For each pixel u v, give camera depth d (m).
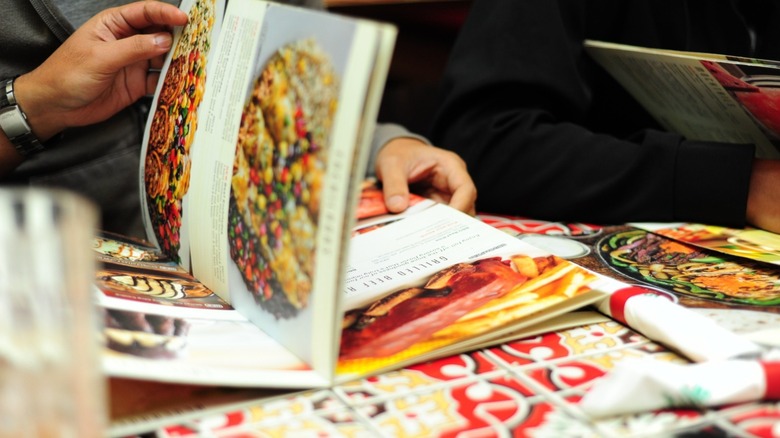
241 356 0.52
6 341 0.33
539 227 0.93
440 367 0.54
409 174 0.95
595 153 0.93
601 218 0.93
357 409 0.48
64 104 0.86
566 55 1.05
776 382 0.47
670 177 0.89
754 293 0.67
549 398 0.49
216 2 0.71
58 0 0.98
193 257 0.70
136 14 0.81
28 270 0.33
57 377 0.34
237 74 0.62
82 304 0.34
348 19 0.48
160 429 0.45
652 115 1.11
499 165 0.99
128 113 1.02
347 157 0.46
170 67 0.80
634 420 0.46
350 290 0.65
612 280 0.65
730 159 0.87
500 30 1.05
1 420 0.34
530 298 0.61
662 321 0.57
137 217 1.05
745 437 0.44
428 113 2.51
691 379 0.47
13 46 0.94
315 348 0.50
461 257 0.70
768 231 0.86
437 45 2.41
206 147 0.66
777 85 0.74
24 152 0.91
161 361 0.48
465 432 0.45
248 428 0.46
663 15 1.14
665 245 0.83
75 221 0.33
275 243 0.54
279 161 0.53
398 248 0.74
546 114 1.02
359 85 0.46
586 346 0.58
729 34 1.20
